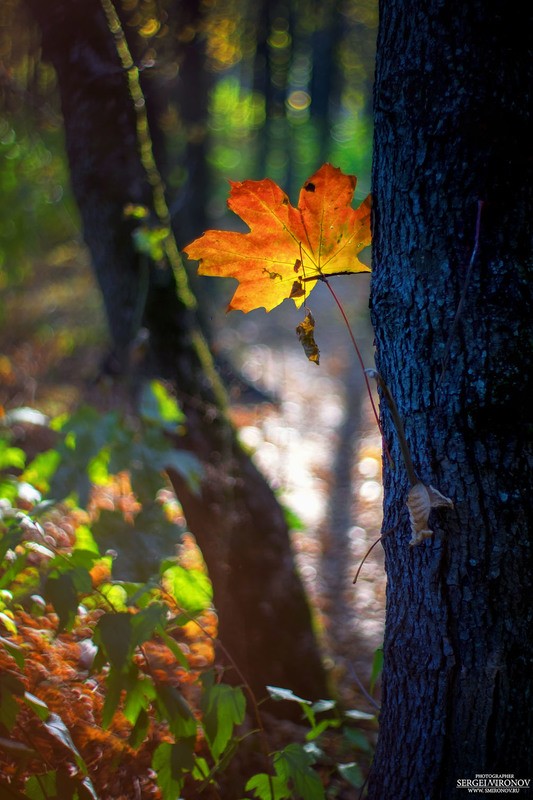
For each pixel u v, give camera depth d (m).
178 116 7.50
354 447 8.73
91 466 3.28
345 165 21.05
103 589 2.12
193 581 2.31
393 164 1.65
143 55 3.66
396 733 1.78
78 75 3.22
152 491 3.24
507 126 1.53
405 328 1.66
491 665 1.62
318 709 2.22
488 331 1.55
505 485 1.58
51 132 6.82
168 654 2.81
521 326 1.55
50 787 1.75
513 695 1.63
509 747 1.64
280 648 3.32
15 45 4.61
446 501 1.55
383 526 1.80
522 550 1.59
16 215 7.52
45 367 7.66
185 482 3.29
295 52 18.58
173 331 3.34
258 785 2.03
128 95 3.25
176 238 3.84
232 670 3.26
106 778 2.12
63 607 1.75
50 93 5.16
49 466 3.33
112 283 3.40
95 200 3.31
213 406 3.36
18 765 1.69
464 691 1.65
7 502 2.56
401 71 1.62
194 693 2.75
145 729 1.83
